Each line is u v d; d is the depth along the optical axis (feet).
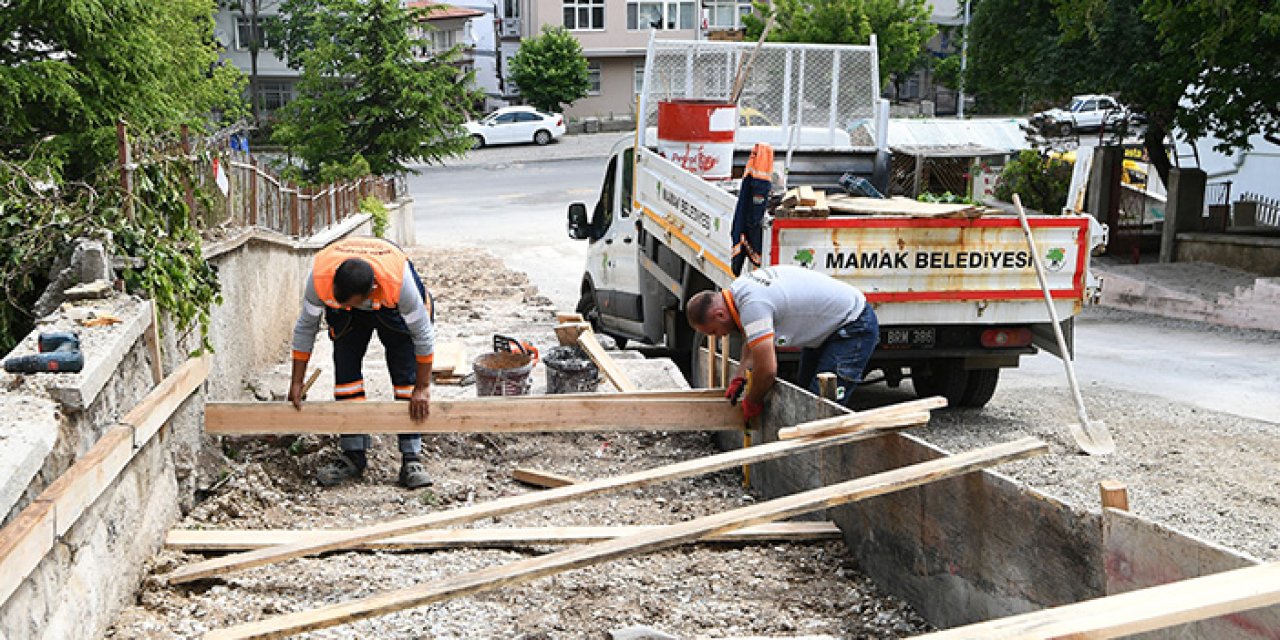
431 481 20.58
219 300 20.30
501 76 175.63
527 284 54.49
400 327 20.07
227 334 24.20
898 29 121.19
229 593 15.20
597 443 23.63
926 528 14.94
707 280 28.53
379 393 25.99
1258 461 23.71
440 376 27.09
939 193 39.96
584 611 14.92
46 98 41.98
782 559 17.25
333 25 99.66
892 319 24.16
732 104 29.94
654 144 33.14
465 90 103.65
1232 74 52.70
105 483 13.12
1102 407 29.45
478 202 103.45
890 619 15.02
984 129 90.58
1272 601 8.79
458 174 124.16
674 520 18.92
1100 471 22.89
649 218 31.53
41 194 18.88
